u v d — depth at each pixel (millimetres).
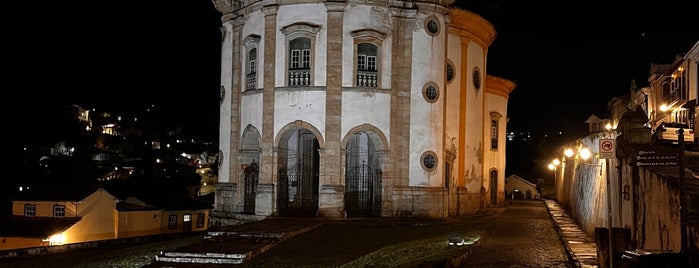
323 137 27344
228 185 30219
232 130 30188
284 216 27734
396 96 27906
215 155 121312
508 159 84812
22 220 40281
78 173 75500
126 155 104188
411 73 28094
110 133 121250
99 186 44500
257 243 20047
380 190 28172
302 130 30141
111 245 23359
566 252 18609
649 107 41000
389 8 27953
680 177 10672
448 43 30625
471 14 31172
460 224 26453
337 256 17969
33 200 41656
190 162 114500
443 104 28703
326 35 27562
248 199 29719
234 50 30312
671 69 33562
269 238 20797
